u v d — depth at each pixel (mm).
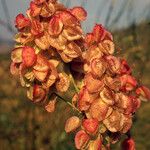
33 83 186
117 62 181
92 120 179
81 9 184
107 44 184
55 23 178
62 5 183
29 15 182
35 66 180
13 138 536
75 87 188
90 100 178
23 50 179
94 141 183
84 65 186
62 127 496
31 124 522
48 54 183
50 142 504
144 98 200
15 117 546
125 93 185
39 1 181
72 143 486
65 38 179
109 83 177
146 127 547
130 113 182
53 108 193
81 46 184
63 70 188
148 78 704
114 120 179
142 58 476
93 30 184
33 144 517
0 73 581
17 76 189
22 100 551
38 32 178
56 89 190
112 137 187
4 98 576
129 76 187
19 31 184
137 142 546
